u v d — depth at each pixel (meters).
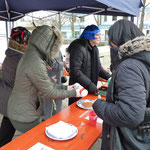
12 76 1.64
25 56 1.43
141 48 0.88
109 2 1.58
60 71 2.61
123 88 0.88
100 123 1.47
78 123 1.46
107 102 1.03
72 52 2.17
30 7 3.28
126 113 0.85
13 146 1.13
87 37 2.20
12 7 3.39
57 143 1.17
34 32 1.42
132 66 0.88
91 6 3.04
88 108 1.72
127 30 1.01
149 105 0.93
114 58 1.04
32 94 1.45
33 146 1.13
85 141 1.20
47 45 1.42
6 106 1.65
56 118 1.54
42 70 1.38
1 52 5.64
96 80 2.35
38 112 1.53
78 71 2.14
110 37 1.06
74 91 1.55
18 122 1.48
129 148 0.99
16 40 1.65
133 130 0.96
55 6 3.16
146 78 0.88
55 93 1.44
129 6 2.21
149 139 0.97
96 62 2.29
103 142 1.12
